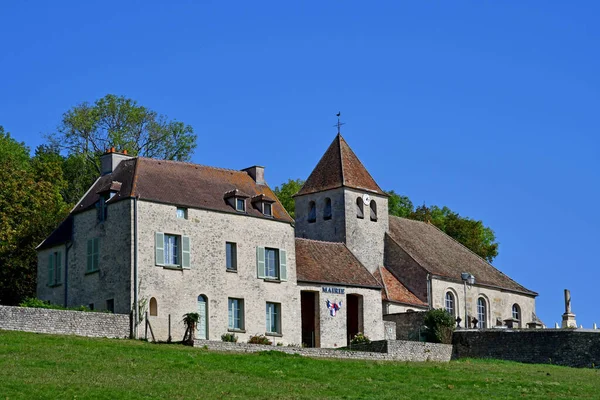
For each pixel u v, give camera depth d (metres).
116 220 57.69
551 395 43.06
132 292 55.84
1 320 49.88
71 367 41.62
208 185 62.06
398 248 76.38
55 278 61.44
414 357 58.38
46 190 69.81
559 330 59.22
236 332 59.53
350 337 66.62
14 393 36.09
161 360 45.09
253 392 39.28
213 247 59.59
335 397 39.69
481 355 61.25
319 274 65.81
